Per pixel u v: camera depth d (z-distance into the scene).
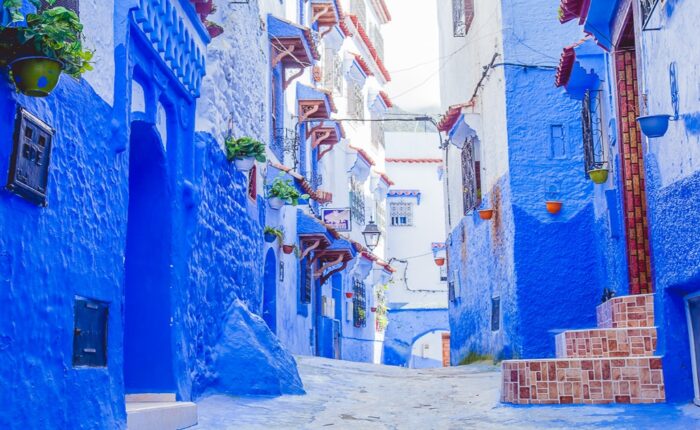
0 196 4.88
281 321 17.45
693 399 8.48
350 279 28.95
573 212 15.45
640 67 9.16
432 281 38.69
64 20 5.01
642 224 11.20
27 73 4.83
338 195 29.48
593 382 8.82
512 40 16.05
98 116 6.40
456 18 20.78
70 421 5.66
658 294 8.85
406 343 37.75
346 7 32.91
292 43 17.88
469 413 9.16
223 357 10.26
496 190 16.92
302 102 21.72
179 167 8.85
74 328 5.88
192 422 8.07
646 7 8.81
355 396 11.32
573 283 15.24
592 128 13.42
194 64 9.04
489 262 17.88
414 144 40.03
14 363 4.95
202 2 9.21
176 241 8.70
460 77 21.16
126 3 6.91
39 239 5.33
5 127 4.89
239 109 11.73
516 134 15.79
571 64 13.12
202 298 9.62
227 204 10.91
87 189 6.13
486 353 18.38
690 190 7.67
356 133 32.75
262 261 13.23
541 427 7.87
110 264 6.57
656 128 7.84
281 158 18.47
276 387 10.38
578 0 11.11
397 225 39.28
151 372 8.38
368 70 33.44
